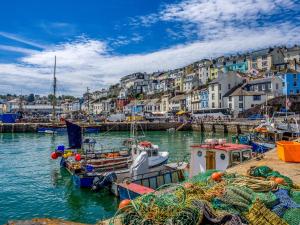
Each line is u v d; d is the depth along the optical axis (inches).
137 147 814.5
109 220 219.9
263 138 1122.7
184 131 2438.5
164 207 191.3
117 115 2967.5
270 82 2608.3
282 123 1487.5
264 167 331.3
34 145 1577.3
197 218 179.0
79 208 578.2
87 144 1192.8
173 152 1307.8
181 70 5098.4
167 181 631.8
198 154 557.9
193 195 222.2
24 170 920.9
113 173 649.0
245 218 200.7
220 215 187.6
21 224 188.7
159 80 5236.2
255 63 3868.1
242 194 230.7
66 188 708.0
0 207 584.4
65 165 907.4
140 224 181.2
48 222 194.1
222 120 2399.1
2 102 5344.5
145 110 3973.9
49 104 5999.0
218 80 2947.8
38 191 689.0
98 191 661.3
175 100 3607.3
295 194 258.8
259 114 2290.8
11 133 2295.8
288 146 481.7
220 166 528.1
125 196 571.8
